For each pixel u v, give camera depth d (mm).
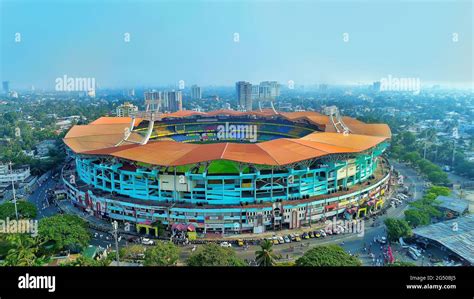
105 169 155750
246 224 135875
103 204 148625
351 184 163625
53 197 180250
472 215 141125
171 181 141875
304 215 141750
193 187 142125
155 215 138375
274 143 160875
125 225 141125
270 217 137000
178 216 136375
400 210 161375
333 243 128375
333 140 172250
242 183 142000
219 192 141375
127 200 144750
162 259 96000
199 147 155625
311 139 173875
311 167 152250
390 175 194125
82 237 117188
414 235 126375
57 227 115438
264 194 145125
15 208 139625
